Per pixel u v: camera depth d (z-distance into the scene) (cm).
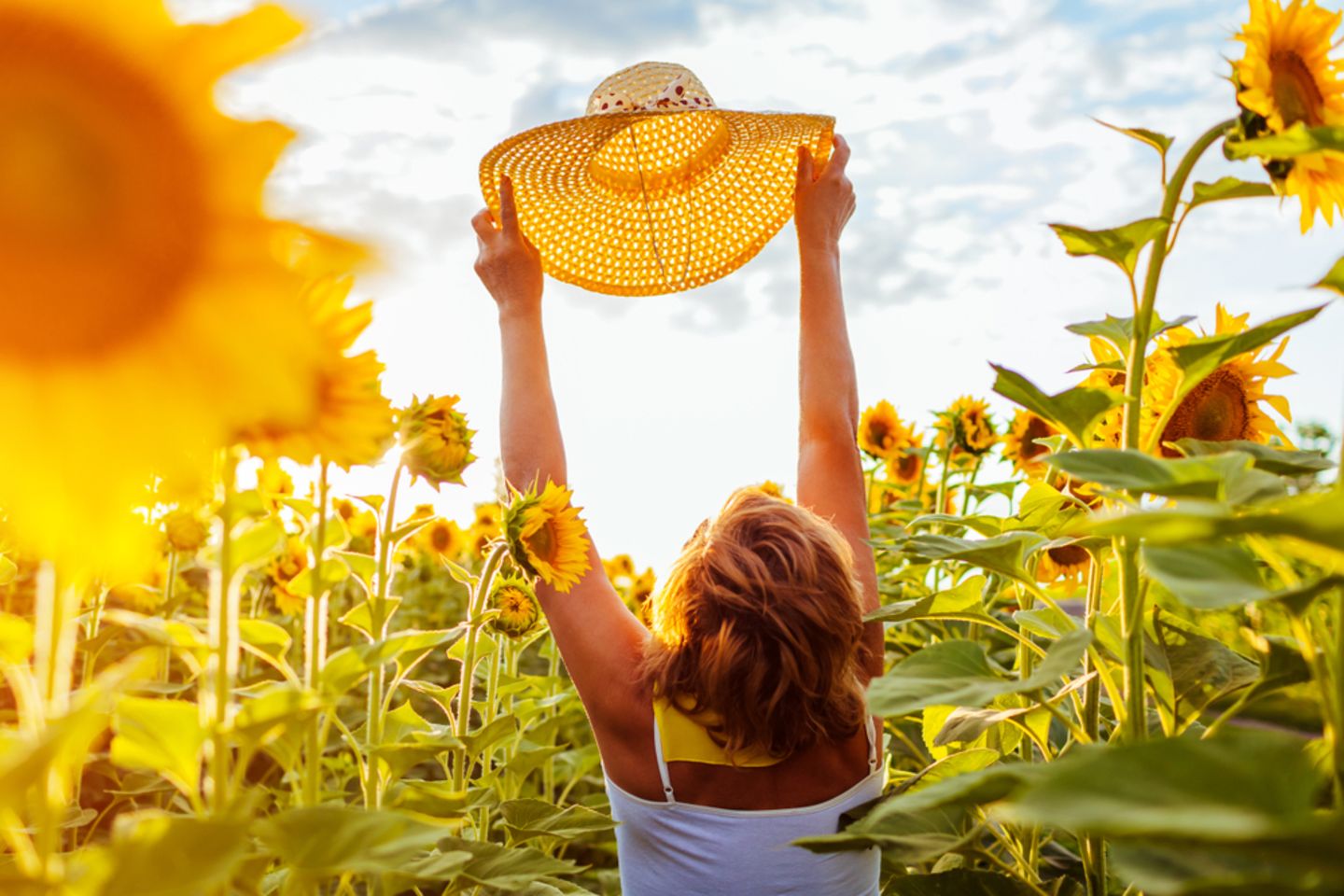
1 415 62
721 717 160
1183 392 120
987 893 132
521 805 166
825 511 193
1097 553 149
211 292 64
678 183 226
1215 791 61
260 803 162
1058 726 196
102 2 59
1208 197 115
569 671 172
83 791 204
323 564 121
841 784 166
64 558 66
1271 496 89
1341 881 63
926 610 144
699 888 163
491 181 201
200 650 97
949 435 347
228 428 67
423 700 366
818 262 207
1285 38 107
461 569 183
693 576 162
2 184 61
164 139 62
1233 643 148
